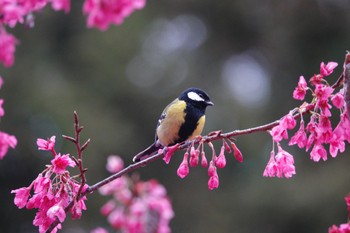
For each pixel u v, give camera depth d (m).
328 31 20.53
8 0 4.75
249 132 4.98
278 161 4.83
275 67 21.27
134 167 5.16
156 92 20.64
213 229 18.78
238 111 20.47
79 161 4.73
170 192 19.44
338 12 20.52
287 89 20.61
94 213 17.66
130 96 20.22
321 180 17.97
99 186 4.96
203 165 5.05
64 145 18.19
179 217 19.27
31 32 20.06
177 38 22.34
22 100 18.55
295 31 20.86
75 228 17.53
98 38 20.69
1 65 18.83
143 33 21.25
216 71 21.84
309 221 17.98
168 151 5.18
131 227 7.34
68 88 19.16
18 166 18.55
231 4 22.22
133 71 20.86
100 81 20.14
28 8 4.88
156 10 22.27
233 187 19.33
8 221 18.80
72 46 20.61
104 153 18.38
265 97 21.28
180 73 21.23
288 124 4.61
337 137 4.56
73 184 4.84
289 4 21.20
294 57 20.80
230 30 22.42
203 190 19.42
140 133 20.11
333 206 17.73
